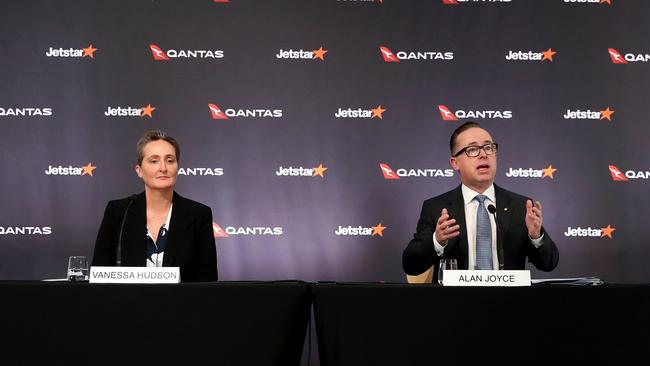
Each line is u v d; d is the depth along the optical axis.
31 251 4.07
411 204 4.12
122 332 1.65
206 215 2.88
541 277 4.08
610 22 4.16
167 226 2.79
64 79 4.14
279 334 1.65
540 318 1.65
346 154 4.14
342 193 4.14
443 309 1.66
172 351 1.64
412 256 2.73
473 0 4.19
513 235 2.81
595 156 4.12
